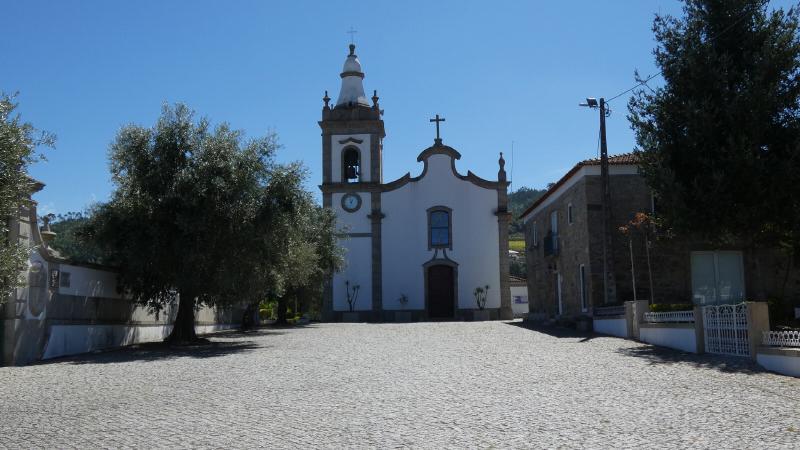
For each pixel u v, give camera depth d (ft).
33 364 52.08
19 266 39.60
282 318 122.72
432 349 58.44
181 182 62.95
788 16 57.00
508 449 22.12
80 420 28.30
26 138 36.94
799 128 54.24
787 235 58.90
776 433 23.45
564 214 94.79
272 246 67.77
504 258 136.98
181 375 42.83
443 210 138.21
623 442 22.72
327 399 32.55
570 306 91.45
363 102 142.72
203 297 71.41
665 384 34.94
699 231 57.41
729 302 76.13
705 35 58.49
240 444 23.53
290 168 68.49
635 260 79.00
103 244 66.03
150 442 24.04
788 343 38.91
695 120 55.52
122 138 65.57
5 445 23.93
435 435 24.36
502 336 72.33
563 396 32.09
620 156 85.92
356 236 137.49
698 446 21.99
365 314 134.92
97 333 65.62
